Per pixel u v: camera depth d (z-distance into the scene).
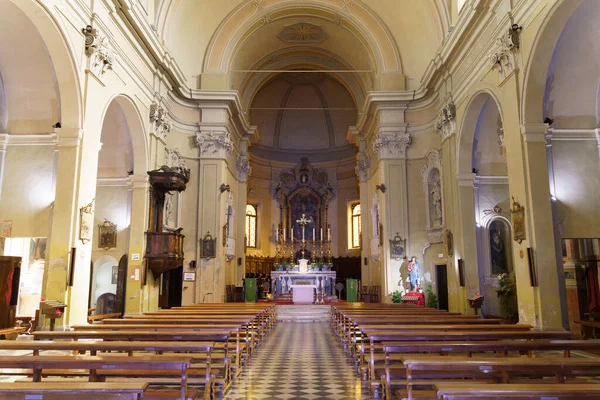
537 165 8.78
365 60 18.97
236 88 19.33
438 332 5.90
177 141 16.34
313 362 7.87
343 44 19.59
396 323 7.84
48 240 8.63
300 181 25.91
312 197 25.75
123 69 11.16
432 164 15.84
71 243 8.61
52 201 8.91
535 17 8.44
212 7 16.69
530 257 8.58
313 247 24.62
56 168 8.94
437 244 15.85
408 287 16.00
